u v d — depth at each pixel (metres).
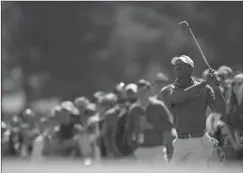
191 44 111.19
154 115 29.50
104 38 116.69
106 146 33.75
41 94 116.88
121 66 115.06
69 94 116.69
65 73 116.81
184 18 116.69
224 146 24.58
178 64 22.89
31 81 117.19
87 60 116.25
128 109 32.16
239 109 27.78
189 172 12.34
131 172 11.95
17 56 115.62
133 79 114.12
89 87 116.56
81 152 36.34
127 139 30.33
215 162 22.75
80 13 116.06
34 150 36.12
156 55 113.75
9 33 114.06
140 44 114.44
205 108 22.66
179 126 22.75
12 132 39.19
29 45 115.81
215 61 113.88
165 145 30.42
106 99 35.75
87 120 38.75
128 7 118.62
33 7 115.44
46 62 116.81
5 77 115.81
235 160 24.39
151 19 117.44
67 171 12.00
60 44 116.38
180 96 22.55
